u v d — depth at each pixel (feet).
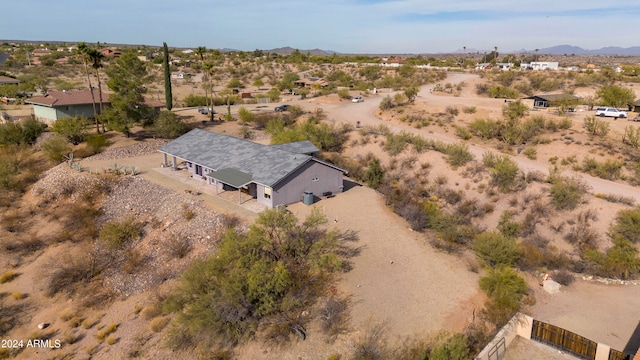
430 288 76.64
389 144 167.32
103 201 117.60
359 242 92.73
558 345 61.77
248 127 205.67
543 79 331.98
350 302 71.82
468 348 58.65
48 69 433.89
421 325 66.69
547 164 155.02
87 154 152.35
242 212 102.58
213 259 73.67
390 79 382.63
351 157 169.58
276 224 80.84
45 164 147.95
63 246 98.37
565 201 115.34
